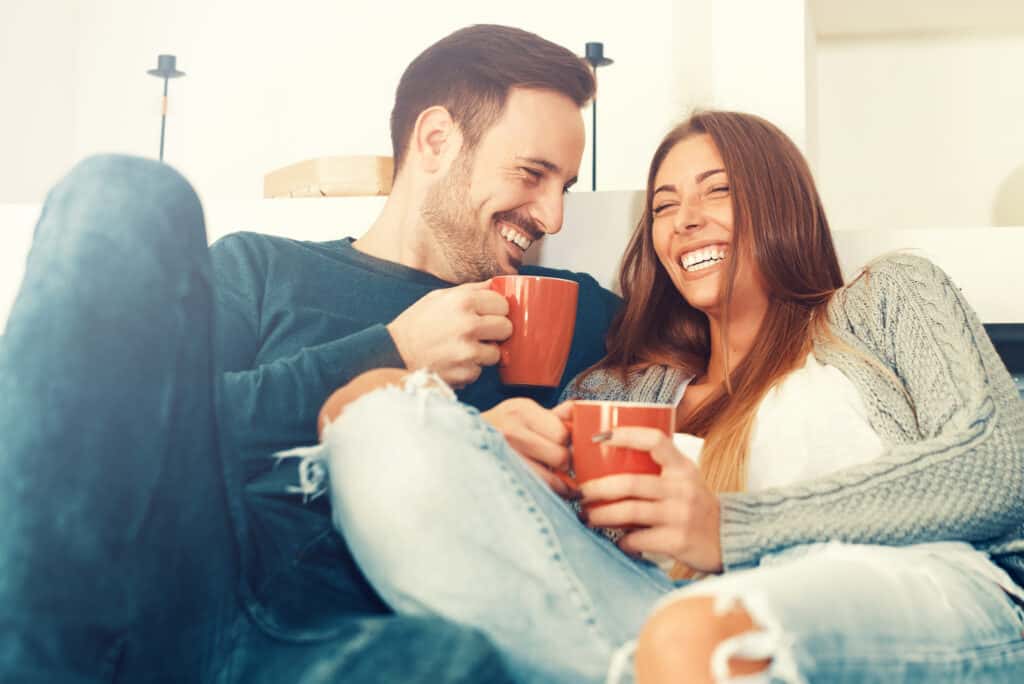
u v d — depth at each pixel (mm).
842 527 876
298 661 707
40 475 626
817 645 645
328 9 2775
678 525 823
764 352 1280
